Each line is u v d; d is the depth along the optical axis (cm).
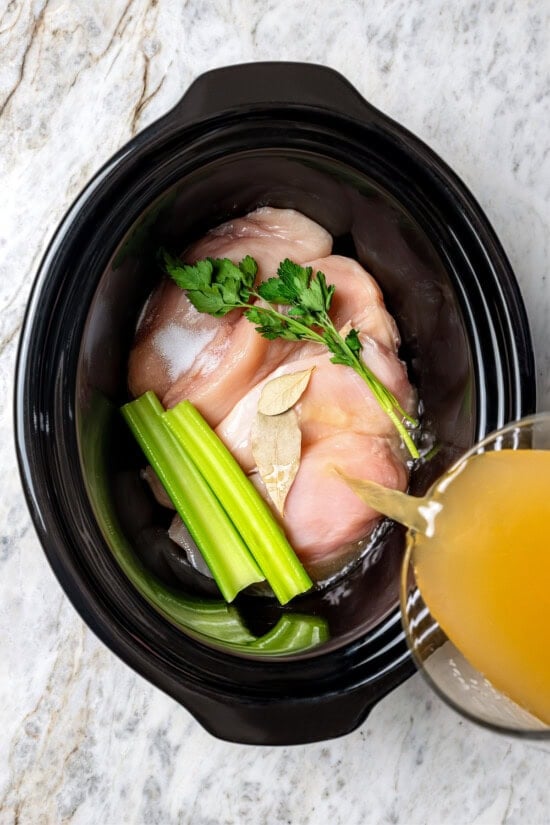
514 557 62
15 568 79
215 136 72
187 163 73
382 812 81
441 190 73
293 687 73
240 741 72
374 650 74
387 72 82
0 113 79
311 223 80
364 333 79
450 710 81
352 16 81
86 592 71
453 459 76
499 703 62
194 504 78
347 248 82
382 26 82
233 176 76
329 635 76
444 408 78
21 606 79
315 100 71
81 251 72
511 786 82
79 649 79
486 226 74
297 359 79
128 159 71
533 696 62
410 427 80
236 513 77
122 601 72
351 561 80
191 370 78
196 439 77
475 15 82
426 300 78
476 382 75
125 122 80
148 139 71
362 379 77
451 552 63
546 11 82
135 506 78
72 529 71
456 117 82
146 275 79
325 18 81
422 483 79
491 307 74
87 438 74
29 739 79
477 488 63
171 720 80
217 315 77
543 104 82
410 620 65
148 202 73
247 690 72
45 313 71
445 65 82
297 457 77
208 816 80
